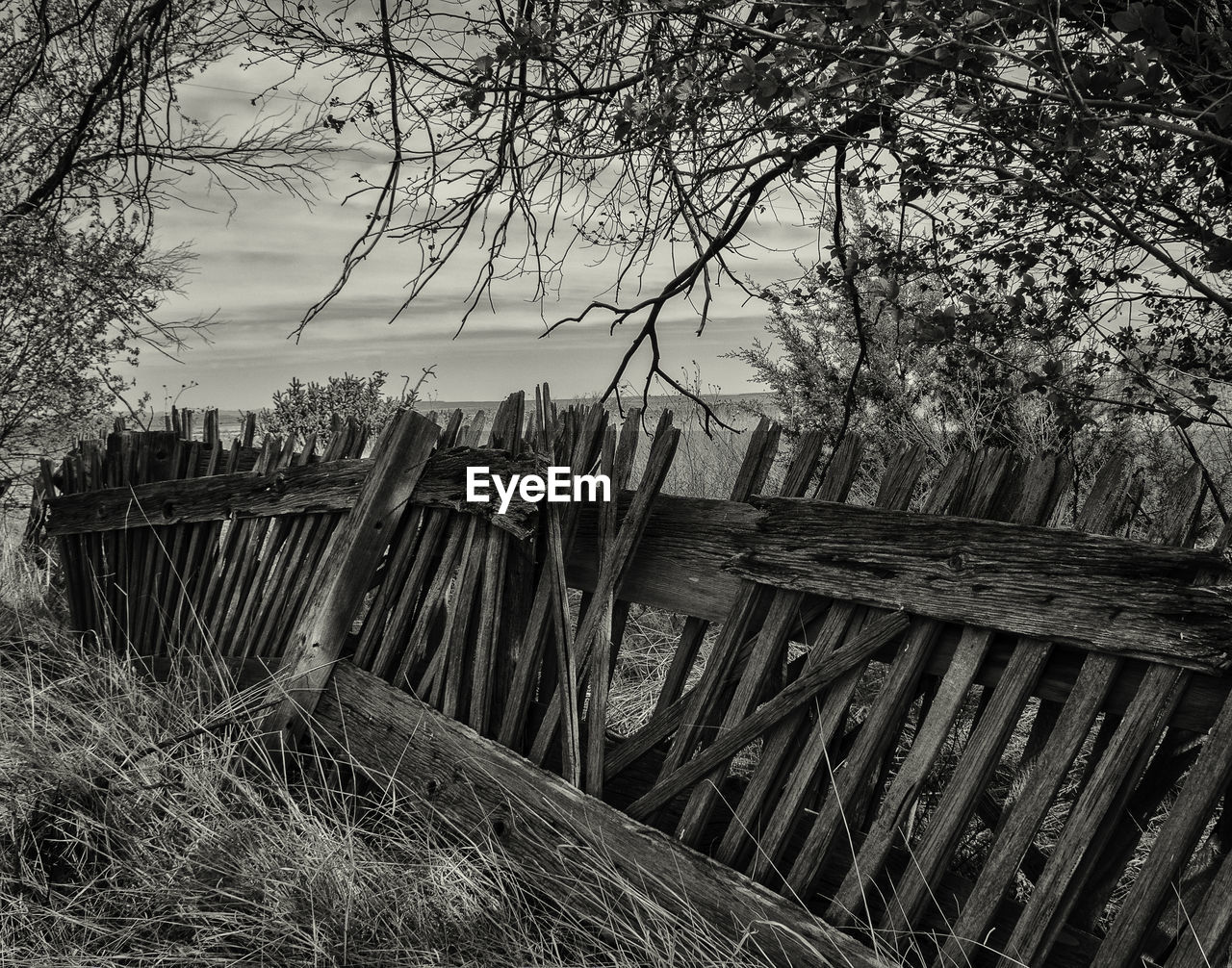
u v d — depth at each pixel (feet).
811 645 7.89
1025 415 14.53
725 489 20.59
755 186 12.86
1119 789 5.96
